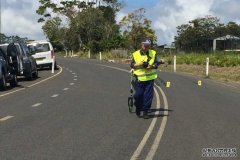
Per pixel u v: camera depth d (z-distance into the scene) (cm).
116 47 7669
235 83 2606
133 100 1348
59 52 9831
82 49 8225
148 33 7669
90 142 935
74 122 1181
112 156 818
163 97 1773
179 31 8769
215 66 3819
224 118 1262
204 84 2405
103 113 1341
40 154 829
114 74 3092
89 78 2742
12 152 844
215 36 8775
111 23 8800
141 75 1245
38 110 1406
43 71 3506
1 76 2023
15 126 1120
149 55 1252
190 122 1195
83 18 8331
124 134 1025
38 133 1030
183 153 844
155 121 1207
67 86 2227
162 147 893
